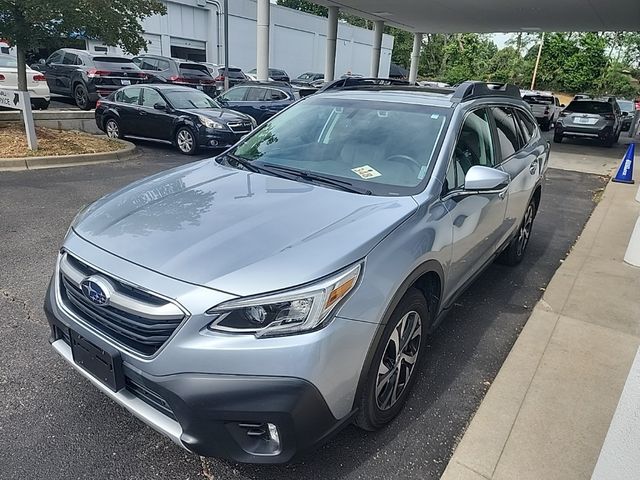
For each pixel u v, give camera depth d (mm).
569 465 2479
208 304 2045
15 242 5051
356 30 42469
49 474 2342
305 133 3682
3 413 2701
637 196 8516
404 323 2658
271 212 2635
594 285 4672
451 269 3115
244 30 34312
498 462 2480
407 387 2822
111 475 2363
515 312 4219
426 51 57750
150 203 2799
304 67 38906
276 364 2016
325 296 2102
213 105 11820
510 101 4680
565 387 3092
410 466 2500
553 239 6328
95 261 2332
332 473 2430
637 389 1646
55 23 9203
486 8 17766
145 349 2143
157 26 29734
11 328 3496
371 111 3656
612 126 16672
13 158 8281
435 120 3434
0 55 13039
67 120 11961
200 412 2018
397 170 3156
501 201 3914
